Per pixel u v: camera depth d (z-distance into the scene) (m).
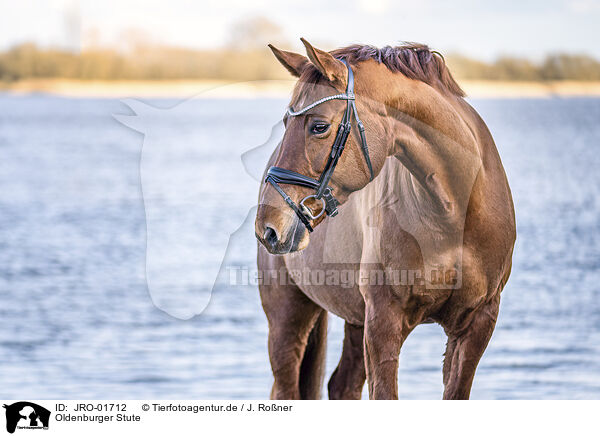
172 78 126.00
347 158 5.85
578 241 24.95
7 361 13.64
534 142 70.44
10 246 28.33
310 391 8.64
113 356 13.89
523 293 18.27
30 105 188.88
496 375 12.00
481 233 6.48
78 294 20.52
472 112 6.72
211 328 15.62
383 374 6.56
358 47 6.20
